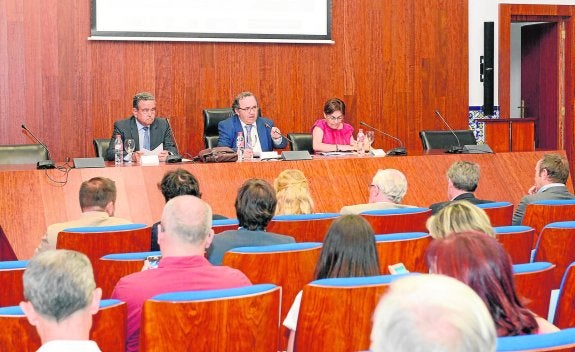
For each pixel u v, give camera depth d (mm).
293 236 4109
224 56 8469
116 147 5914
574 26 10219
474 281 1915
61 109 8000
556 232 3934
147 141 6941
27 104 7906
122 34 8102
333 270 2859
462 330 1155
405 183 4695
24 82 7895
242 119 7113
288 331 3064
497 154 6504
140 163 5848
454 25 9328
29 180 5293
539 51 10688
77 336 2025
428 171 6258
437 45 9266
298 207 4434
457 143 7758
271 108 8656
